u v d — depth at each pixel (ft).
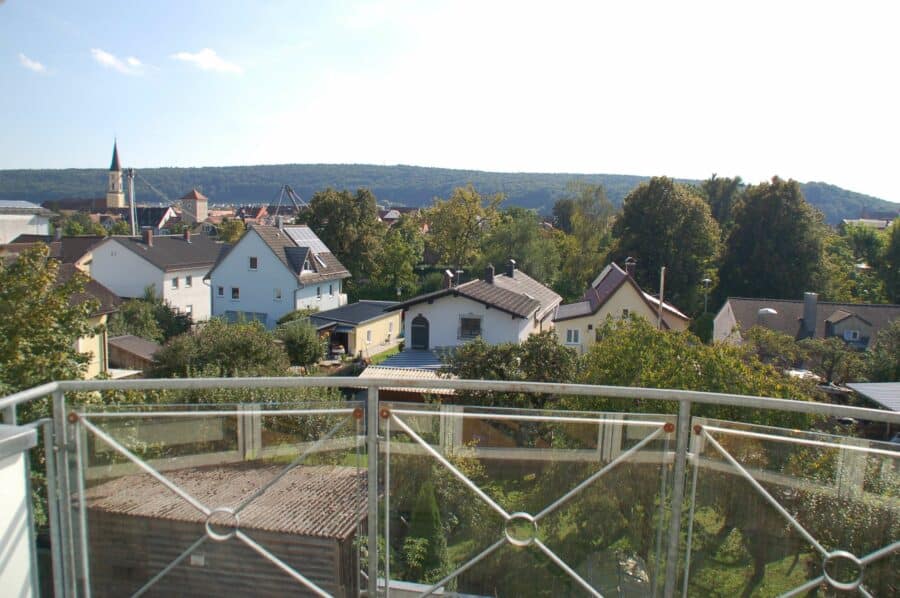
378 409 9.21
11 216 152.25
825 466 8.67
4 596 8.25
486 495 9.18
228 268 132.67
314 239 151.43
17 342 25.88
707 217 142.00
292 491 9.38
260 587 9.44
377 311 114.52
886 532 8.46
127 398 28.02
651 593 9.11
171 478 9.39
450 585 9.27
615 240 155.22
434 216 184.03
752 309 100.12
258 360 60.80
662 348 35.73
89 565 9.51
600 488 9.08
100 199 369.09
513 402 45.29
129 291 134.82
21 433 8.35
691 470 8.99
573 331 92.17
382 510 9.41
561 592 9.18
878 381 67.41
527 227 157.48
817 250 133.90
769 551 8.85
